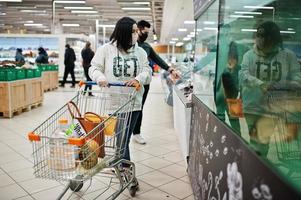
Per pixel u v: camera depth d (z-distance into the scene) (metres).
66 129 1.91
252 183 1.04
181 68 7.16
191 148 2.72
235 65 1.83
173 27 15.08
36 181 2.79
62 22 20.98
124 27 2.48
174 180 2.87
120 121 2.20
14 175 2.93
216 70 2.09
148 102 8.32
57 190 2.62
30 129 4.76
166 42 31.16
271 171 0.89
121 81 2.52
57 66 11.50
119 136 2.17
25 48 14.03
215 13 2.21
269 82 1.58
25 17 19.22
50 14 17.55
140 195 2.55
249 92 1.65
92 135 1.90
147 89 3.79
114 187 2.69
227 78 1.90
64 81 11.91
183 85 4.64
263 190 0.94
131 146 3.99
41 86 7.07
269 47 1.59
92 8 14.77
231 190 1.30
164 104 8.00
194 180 2.41
